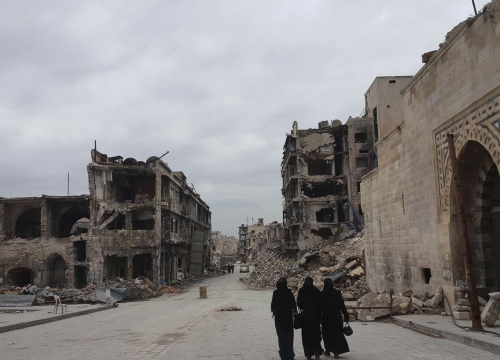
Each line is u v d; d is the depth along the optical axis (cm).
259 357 870
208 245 8506
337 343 845
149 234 4119
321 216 5878
